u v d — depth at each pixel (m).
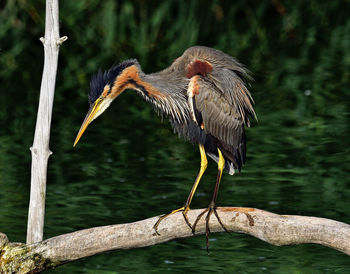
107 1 23.16
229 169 9.54
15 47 23.03
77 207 12.08
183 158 14.92
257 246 11.12
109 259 10.66
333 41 26.17
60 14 23.08
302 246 11.17
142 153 15.16
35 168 8.70
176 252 10.89
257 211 7.95
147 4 23.77
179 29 23.55
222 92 9.05
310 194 12.71
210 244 11.24
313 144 15.55
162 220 8.07
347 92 19.84
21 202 12.20
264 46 25.00
